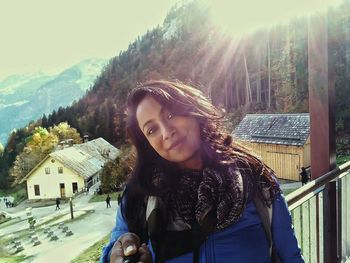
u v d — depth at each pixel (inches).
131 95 48.7
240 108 1975.9
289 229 49.3
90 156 1872.5
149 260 40.1
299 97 1797.5
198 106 48.1
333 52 105.9
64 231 877.2
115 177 1273.4
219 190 44.6
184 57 2571.4
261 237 46.3
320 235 106.2
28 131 2726.4
